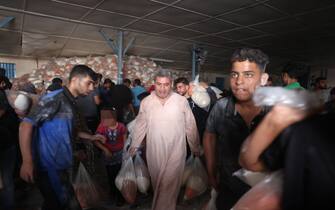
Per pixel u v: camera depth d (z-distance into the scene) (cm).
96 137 227
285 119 66
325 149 60
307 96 67
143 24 564
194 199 324
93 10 475
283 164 72
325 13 482
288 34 645
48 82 860
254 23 552
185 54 925
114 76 841
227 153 135
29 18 529
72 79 188
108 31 627
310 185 61
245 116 130
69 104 184
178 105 251
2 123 247
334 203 58
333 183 58
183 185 295
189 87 365
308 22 542
